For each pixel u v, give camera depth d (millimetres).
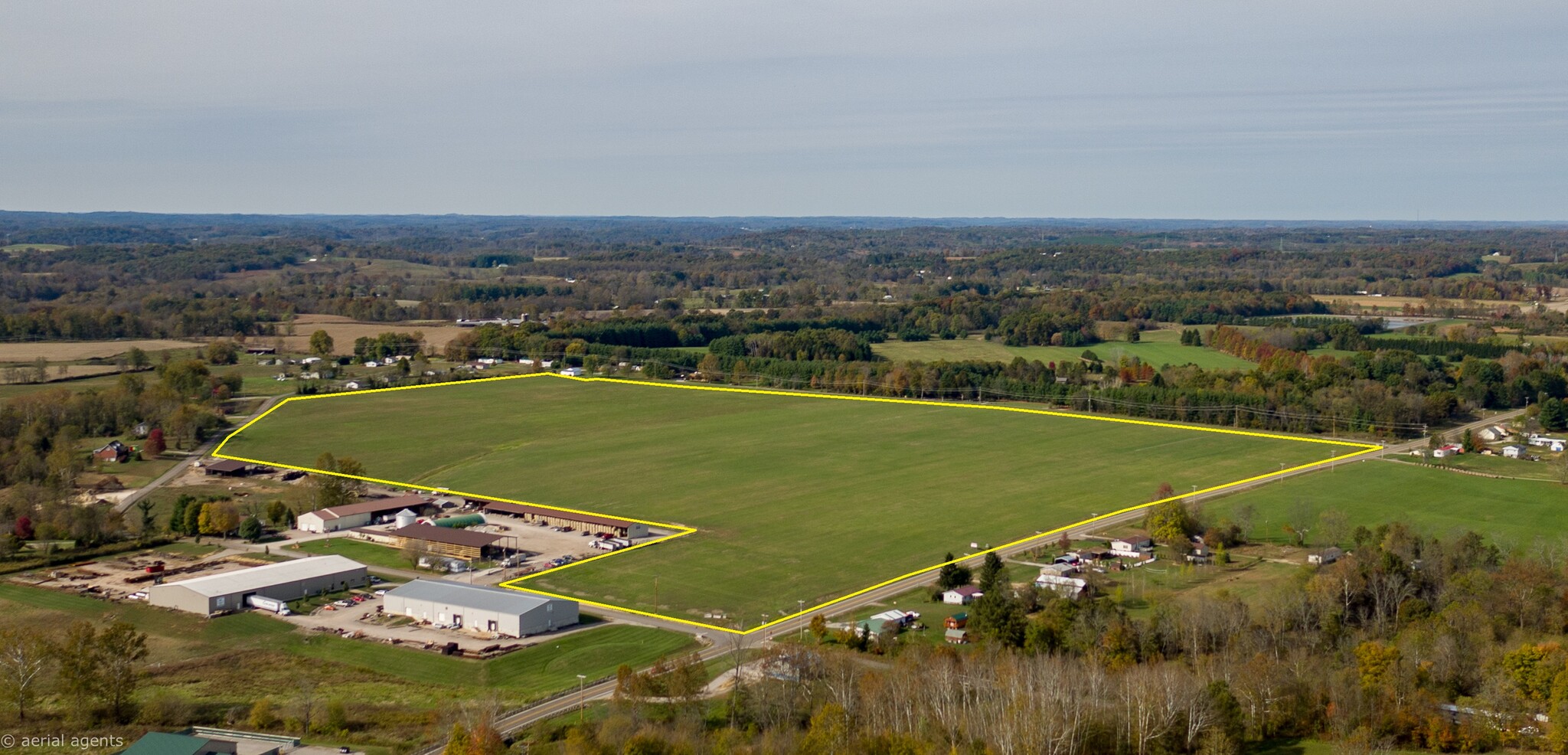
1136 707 124500
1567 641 147500
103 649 135250
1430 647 141625
